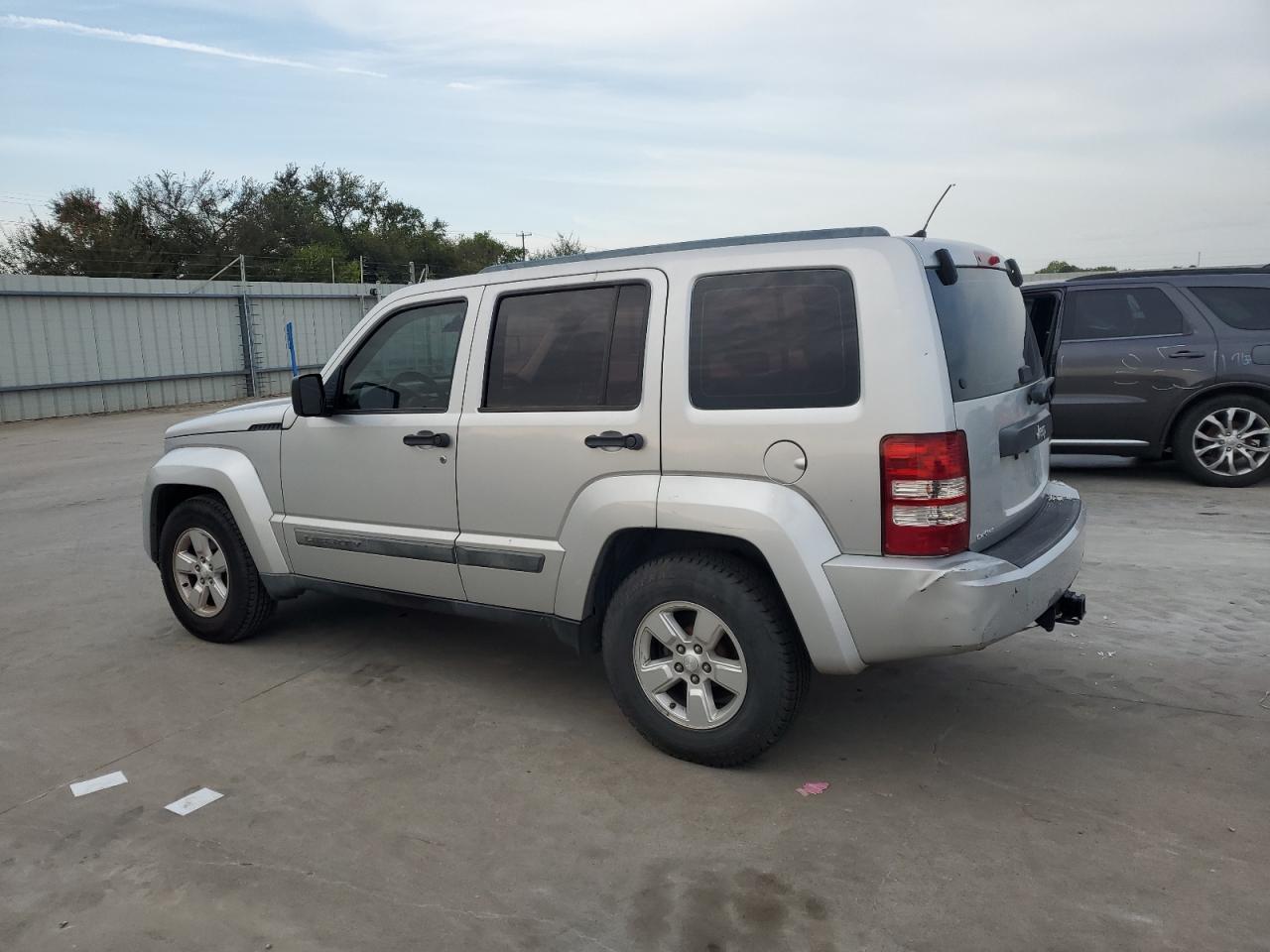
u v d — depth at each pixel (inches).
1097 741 147.6
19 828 129.8
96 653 199.3
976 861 116.7
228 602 197.6
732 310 135.5
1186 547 251.8
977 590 121.1
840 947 101.9
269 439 188.2
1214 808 126.9
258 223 1796.3
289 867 119.1
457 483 161.2
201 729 160.6
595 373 147.1
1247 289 317.1
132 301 796.6
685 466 136.9
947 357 126.0
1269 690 163.3
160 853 122.9
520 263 160.7
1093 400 329.1
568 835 125.1
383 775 142.8
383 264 2325.3
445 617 219.3
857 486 125.3
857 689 170.6
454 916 108.8
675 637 140.8
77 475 449.1
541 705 168.4
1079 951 99.9
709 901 110.3
